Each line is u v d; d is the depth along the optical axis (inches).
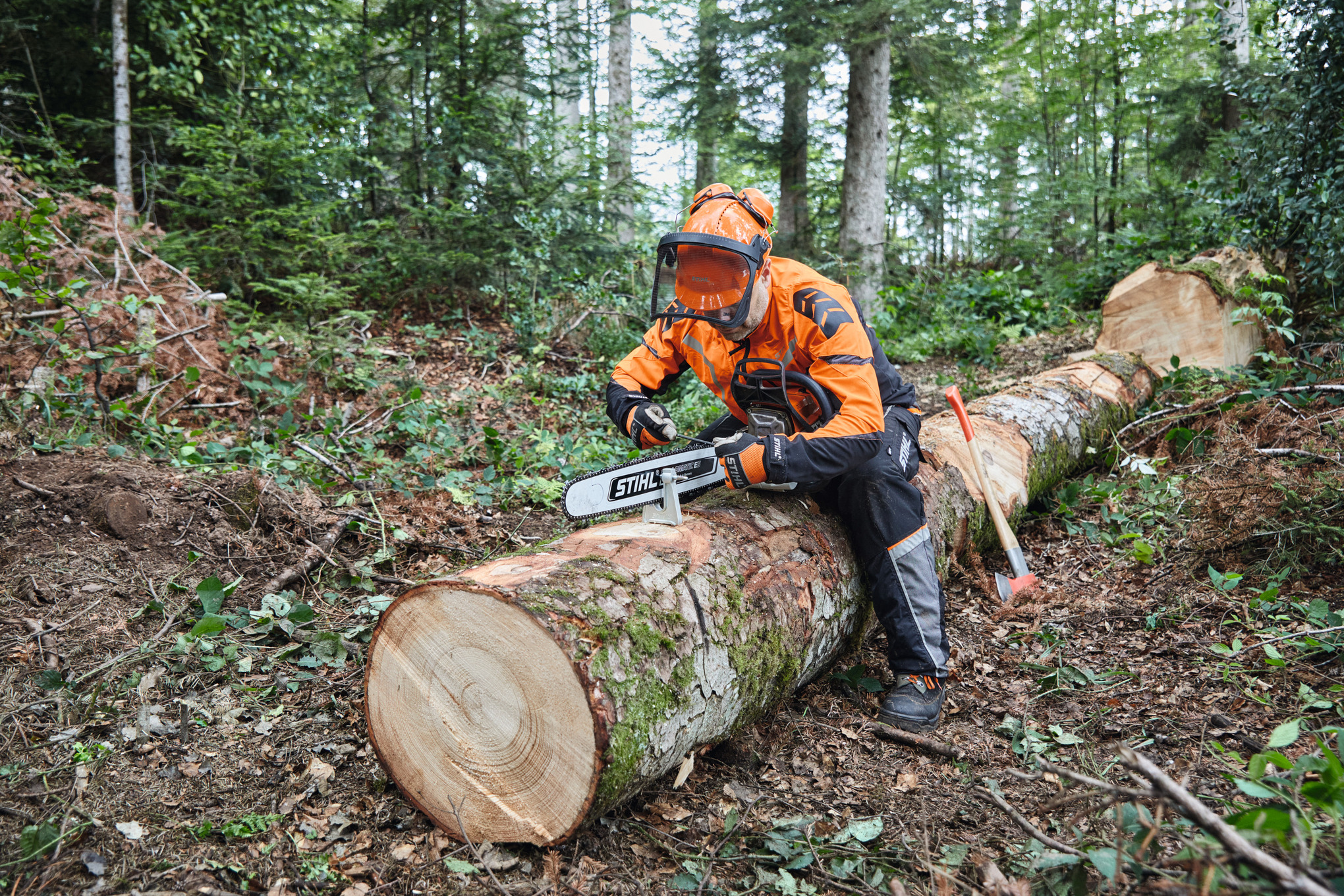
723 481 89.6
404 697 75.1
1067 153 546.6
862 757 91.6
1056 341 297.3
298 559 119.8
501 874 70.5
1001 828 78.1
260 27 283.1
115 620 100.1
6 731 81.5
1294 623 106.7
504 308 297.0
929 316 373.1
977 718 99.5
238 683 94.4
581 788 67.2
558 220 295.4
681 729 74.6
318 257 256.7
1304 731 86.7
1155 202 366.6
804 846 74.9
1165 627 113.6
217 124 276.7
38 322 167.9
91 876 65.9
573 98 361.7
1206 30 410.0
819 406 95.3
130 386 170.7
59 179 244.5
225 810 75.3
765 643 85.4
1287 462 128.1
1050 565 140.9
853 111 397.1
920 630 96.4
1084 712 98.0
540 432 185.6
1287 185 210.2
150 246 211.3
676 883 70.1
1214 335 204.5
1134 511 146.6
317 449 160.6
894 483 96.4
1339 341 188.1
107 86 291.1
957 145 590.9
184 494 122.0
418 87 326.0
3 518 108.5
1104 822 74.4
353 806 77.7
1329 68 197.3
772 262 93.4
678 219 144.9
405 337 266.5
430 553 133.0
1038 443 155.6
